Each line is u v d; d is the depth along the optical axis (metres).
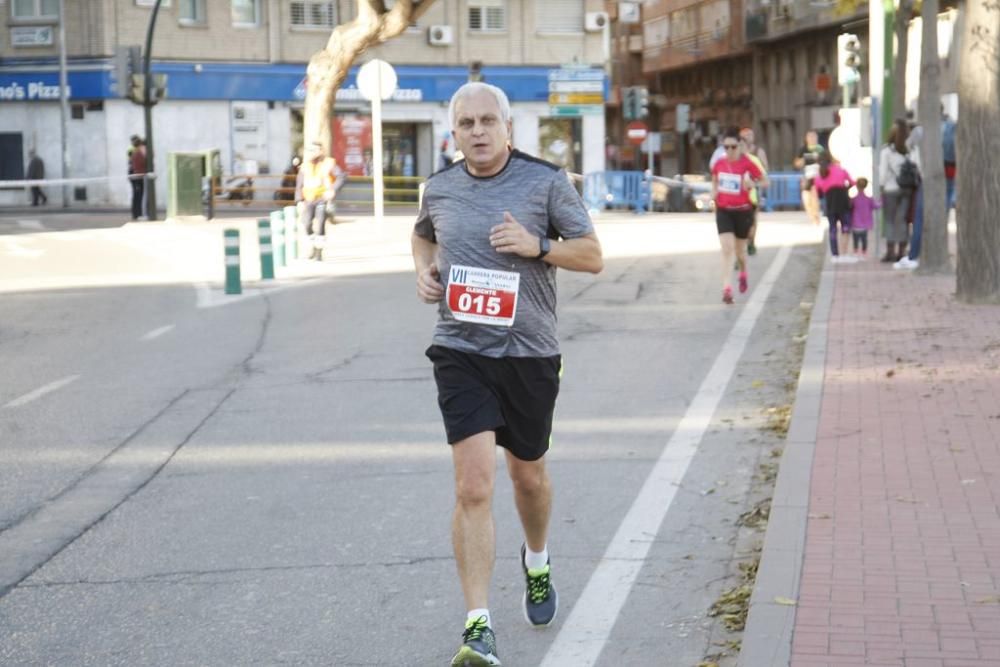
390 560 8.97
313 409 14.15
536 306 7.12
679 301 23.12
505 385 7.09
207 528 9.80
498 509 10.14
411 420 13.53
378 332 19.77
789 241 36.56
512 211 7.03
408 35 66.69
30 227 46.03
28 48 62.59
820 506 9.42
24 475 11.49
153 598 8.30
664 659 7.15
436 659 7.24
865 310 20.20
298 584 8.52
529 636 7.54
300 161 57.09
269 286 26.53
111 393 15.26
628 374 16.00
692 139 99.62
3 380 16.23
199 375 16.36
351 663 7.20
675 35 98.50
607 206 58.41
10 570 8.90
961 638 6.88
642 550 9.11
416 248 7.40
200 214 48.91
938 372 14.70
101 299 24.55
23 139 63.09
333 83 47.78
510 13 68.19
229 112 63.94
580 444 12.34
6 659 7.32
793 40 81.00
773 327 19.78
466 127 7.00
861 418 12.38
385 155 66.81
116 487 11.05
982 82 20.41
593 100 66.81
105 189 62.31
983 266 20.58
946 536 8.65
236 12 63.91
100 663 7.26
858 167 33.81
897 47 39.41
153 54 62.31
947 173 28.16
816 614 7.27
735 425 13.03
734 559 8.87
